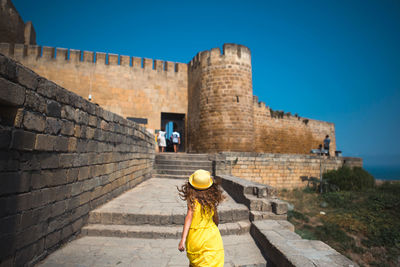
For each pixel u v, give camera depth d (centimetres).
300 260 274
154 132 1898
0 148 236
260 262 342
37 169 294
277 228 418
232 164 1345
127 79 1903
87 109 436
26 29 2180
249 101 1631
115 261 320
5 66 232
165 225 446
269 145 2181
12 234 251
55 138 333
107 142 544
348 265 263
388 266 664
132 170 764
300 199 1286
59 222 346
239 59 1639
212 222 227
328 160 1672
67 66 1791
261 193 544
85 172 431
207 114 1639
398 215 988
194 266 209
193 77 1892
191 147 1820
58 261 309
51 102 321
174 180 972
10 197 249
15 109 253
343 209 1112
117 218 446
